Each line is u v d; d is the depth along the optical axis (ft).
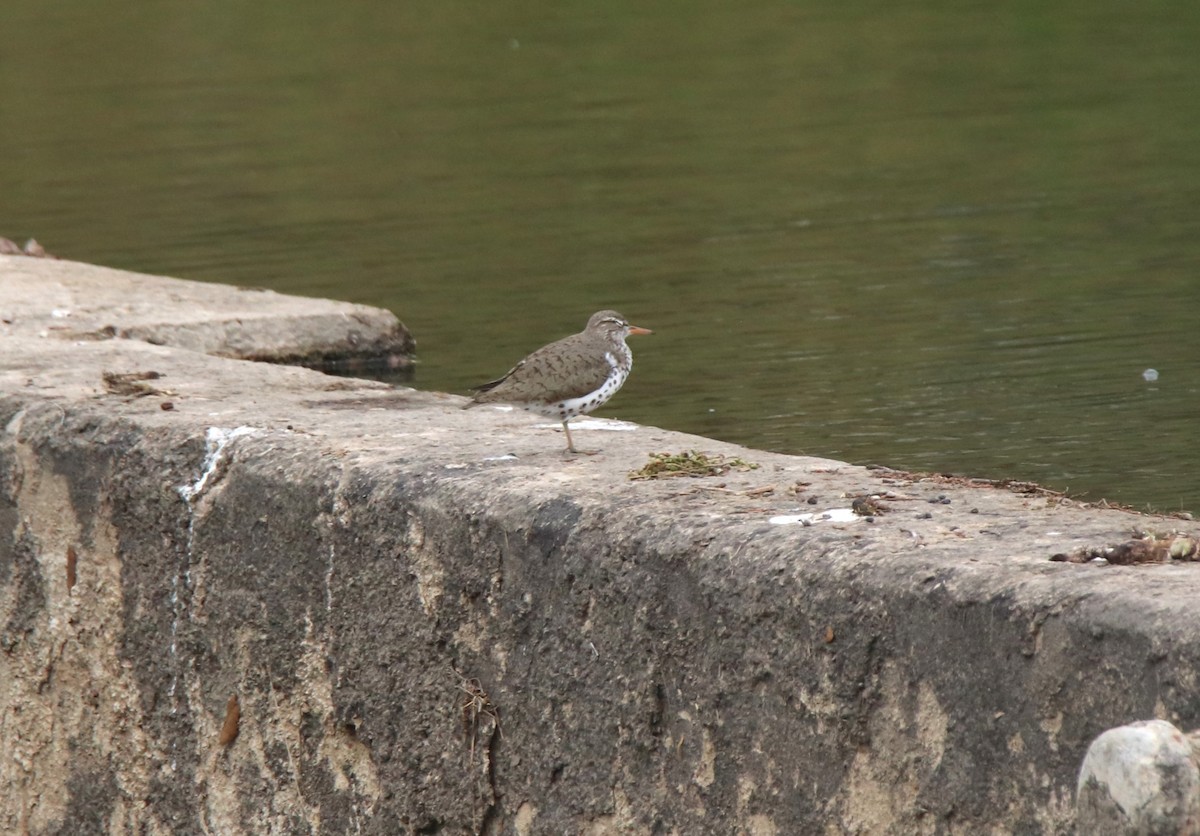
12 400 41.63
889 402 55.31
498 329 68.18
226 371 46.62
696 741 28.91
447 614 32.68
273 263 83.10
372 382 45.75
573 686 30.60
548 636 30.99
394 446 36.19
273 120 121.39
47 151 114.62
